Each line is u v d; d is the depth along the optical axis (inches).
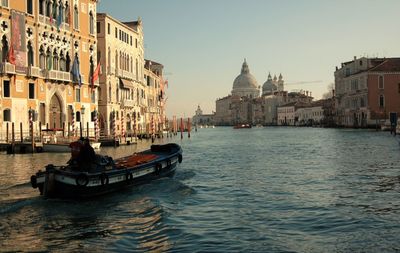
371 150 1450.5
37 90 1705.2
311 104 6569.9
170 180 789.9
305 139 2484.0
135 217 531.2
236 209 566.9
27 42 1659.7
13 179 821.2
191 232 459.2
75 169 644.1
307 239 430.9
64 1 1873.8
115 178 664.4
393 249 395.2
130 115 2728.8
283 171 959.6
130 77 2662.4
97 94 2165.4
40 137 1518.2
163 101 3998.5
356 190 689.6
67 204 598.2
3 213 548.7
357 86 3656.5
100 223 504.7
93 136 1972.2
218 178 869.2
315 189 709.3
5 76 1558.8
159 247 414.3
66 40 1894.7
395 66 3415.4
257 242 423.8
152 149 973.2
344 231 455.2
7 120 1567.4
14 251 410.6
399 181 772.0
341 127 4065.0
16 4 1601.9
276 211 551.5
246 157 1362.0
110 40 2351.1
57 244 429.4
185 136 3577.8
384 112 3380.9
